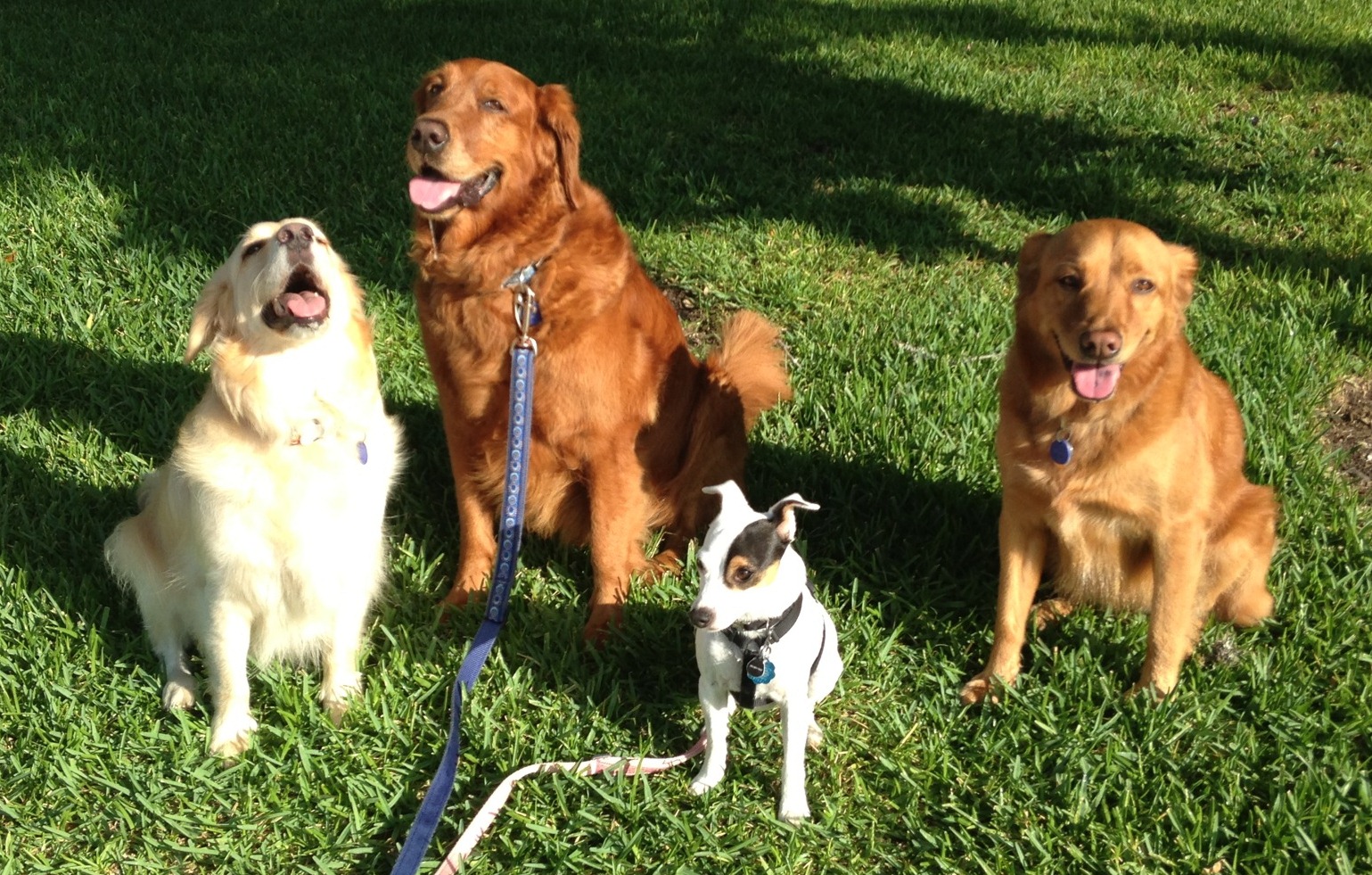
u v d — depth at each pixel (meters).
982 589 2.41
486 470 2.36
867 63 5.05
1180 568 2.10
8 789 1.98
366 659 2.27
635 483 2.37
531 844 1.92
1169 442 2.05
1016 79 4.85
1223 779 1.98
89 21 5.40
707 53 5.16
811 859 1.93
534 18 5.62
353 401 2.06
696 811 1.96
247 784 2.01
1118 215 3.66
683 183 3.81
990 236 3.56
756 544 1.83
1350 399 2.93
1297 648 2.22
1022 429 2.13
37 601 2.28
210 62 4.88
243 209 3.51
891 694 2.18
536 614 2.33
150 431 2.70
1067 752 2.03
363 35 5.28
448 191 2.18
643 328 2.37
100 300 3.12
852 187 3.80
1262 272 3.34
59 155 3.82
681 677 2.21
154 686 2.17
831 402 2.87
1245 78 4.92
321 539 2.05
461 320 2.25
